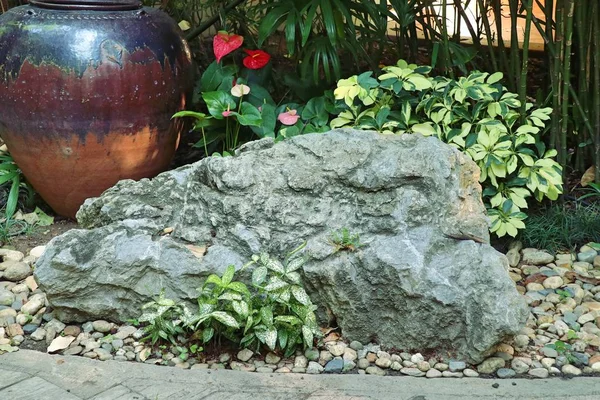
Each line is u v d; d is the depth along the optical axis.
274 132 3.93
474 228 2.78
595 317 3.04
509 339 2.75
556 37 3.65
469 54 3.95
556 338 2.91
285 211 2.86
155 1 4.59
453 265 2.70
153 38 3.53
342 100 3.74
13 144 3.60
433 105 3.59
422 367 2.70
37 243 3.63
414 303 2.70
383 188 2.83
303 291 2.73
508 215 3.42
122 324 2.96
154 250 2.88
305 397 2.54
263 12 4.42
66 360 2.75
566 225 3.59
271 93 4.39
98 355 2.78
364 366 2.73
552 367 2.72
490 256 2.71
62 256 2.84
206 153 3.96
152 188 3.04
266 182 2.89
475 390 2.58
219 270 2.84
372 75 4.20
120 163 3.62
